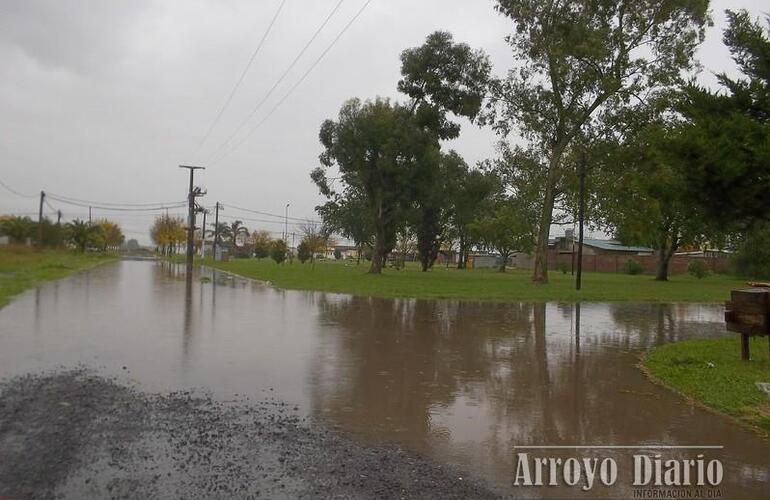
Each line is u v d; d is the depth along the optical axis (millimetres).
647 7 27828
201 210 56188
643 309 20188
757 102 9609
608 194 28812
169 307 16719
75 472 4562
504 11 29922
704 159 8625
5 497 4109
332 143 39156
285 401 6969
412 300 21328
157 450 5094
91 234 70312
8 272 28141
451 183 50656
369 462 5047
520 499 4434
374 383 8078
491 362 9883
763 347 11086
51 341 10312
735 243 41250
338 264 70500
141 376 7926
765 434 6090
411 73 36656
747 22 9734
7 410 6090
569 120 31453
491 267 81562
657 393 7875
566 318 16828
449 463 5125
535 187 33781
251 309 16969
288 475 4668
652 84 28219
